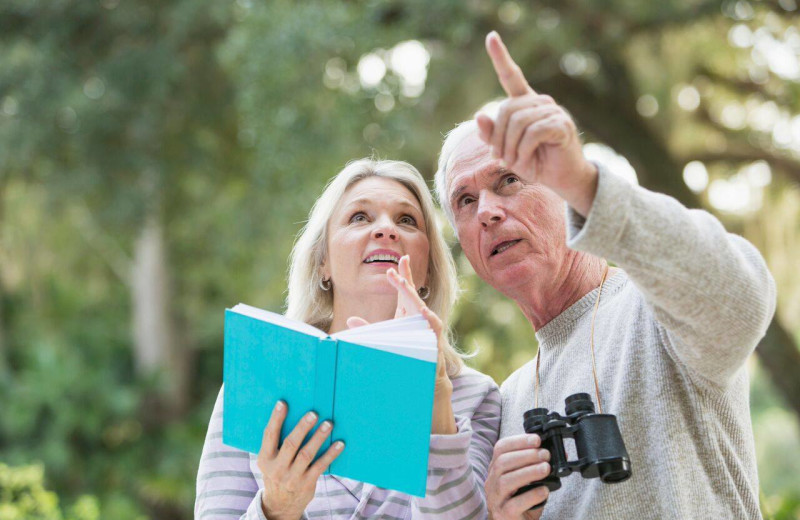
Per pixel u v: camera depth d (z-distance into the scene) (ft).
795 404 28.78
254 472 6.42
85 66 30.81
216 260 37.88
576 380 6.09
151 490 39.52
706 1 25.40
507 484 5.31
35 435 42.50
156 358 45.91
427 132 26.96
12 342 49.01
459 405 6.84
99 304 49.75
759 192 30.53
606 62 28.76
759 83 29.27
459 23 24.89
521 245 6.38
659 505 5.43
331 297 7.51
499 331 28.78
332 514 6.44
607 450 5.13
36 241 42.73
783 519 15.89
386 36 24.70
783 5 25.80
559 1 26.08
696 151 30.73
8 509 17.95
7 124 30.04
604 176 4.73
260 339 5.21
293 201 23.58
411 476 5.11
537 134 4.64
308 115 23.09
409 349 5.03
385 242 7.04
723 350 5.07
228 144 32.76
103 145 30.12
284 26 23.16
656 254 4.73
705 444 5.48
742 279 4.91
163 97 29.55
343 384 5.13
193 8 28.43
